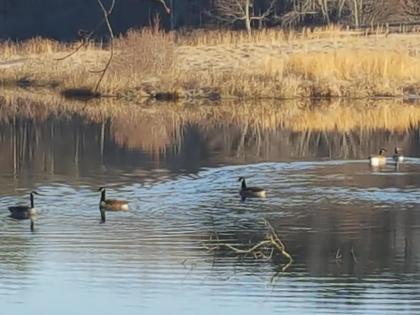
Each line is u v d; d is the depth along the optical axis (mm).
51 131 40406
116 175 29984
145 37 53719
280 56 57875
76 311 17906
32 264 20562
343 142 36750
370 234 22688
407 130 40062
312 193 26984
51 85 57844
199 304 18219
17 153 34531
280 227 23375
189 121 43031
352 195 26688
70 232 23031
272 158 32969
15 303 18359
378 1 81062
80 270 20125
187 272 20031
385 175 29656
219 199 26375
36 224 23781
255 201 26078
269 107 47906
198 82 52125
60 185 28500
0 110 47875
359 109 46875
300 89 51125
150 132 39750
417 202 25828
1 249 21562
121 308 18078
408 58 54625
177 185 28328
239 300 18484
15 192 27547
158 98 51562
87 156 33781
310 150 34844
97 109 48031
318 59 53312
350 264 20547
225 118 43938
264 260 20938
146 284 19328
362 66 53312
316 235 22547
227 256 21109
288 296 18672
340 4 81000
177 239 22312
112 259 20844
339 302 18344
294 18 79500
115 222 23828
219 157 33250
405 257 20891
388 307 18062
